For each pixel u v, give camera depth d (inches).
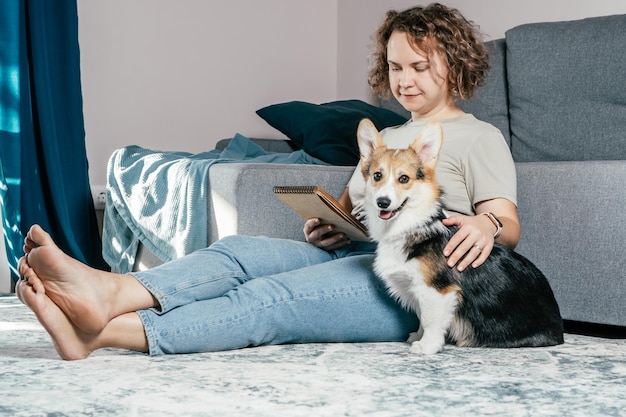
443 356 66.4
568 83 103.5
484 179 72.5
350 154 115.3
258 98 159.2
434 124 65.4
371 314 70.9
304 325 69.3
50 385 55.3
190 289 66.4
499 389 55.4
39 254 57.3
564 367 62.9
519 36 108.6
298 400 51.8
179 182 99.0
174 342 64.8
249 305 67.1
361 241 79.4
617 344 74.7
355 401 51.7
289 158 109.4
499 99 112.0
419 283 65.8
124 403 50.8
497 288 68.5
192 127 151.0
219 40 153.6
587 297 82.0
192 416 48.1
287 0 161.9
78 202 129.8
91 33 139.3
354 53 163.3
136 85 144.3
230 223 90.7
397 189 64.2
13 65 120.0
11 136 119.7
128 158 112.8
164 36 147.2
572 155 103.5
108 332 63.2
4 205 119.0
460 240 65.4
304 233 85.7
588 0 119.1
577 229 82.4
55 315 60.7
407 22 75.8
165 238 100.5
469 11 137.0
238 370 60.4
